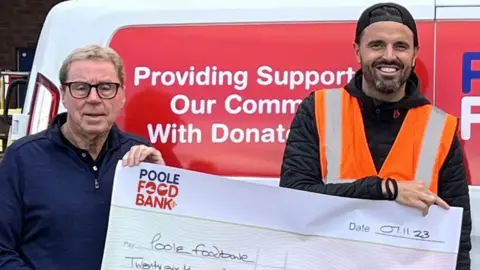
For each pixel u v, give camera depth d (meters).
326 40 3.02
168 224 2.51
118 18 3.22
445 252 2.49
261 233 2.54
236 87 3.06
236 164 3.03
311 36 3.03
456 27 2.95
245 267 2.54
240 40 3.08
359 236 2.53
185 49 3.13
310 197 2.53
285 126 3.00
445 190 2.60
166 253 2.50
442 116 2.65
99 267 2.39
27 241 2.38
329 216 2.54
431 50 2.95
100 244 2.40
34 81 3.33
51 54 3.27
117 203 2.44
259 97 3.03
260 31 3.07
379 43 2.57
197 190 2.53
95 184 2.42
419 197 2.45
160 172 2.49
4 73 7.12
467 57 2.92
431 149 2.60
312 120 2.68
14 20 10.58
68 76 2.39
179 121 3.10
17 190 2.35
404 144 2.62
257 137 3.02
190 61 3.11
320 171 2.66
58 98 3.23
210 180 2.53
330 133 2.65
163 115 3.11
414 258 2.51
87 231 2.37
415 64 2.96
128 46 3.18
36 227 2.35
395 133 2.64
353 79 2.74
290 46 3.04
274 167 3.00
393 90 2.58
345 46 3.00
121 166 2.45
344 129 2.65
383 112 2.63
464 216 2.56
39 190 2.34
